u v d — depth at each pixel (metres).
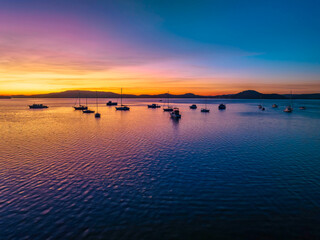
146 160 33.09
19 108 181.38
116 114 123.94
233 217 17.89
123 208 19.42
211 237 15.49
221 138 50.19
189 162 31.98
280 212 18.55
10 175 27.14
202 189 23.03
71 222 17.47
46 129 65.50
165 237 15.57
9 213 18.83
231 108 181.88
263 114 119.88
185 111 147.12
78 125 74.94
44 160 33.16
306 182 24.59
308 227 16.44
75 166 30.38
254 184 24.17
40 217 18.20
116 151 38.38
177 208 19.34
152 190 22.88
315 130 61.91
